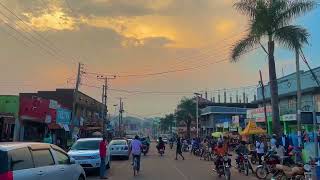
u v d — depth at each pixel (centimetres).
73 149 2327
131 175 2206
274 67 2714
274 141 2284
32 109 3697
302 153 2261
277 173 1802
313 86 3872
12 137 3372
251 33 2756
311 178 1585
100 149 2072
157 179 2016
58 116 4575
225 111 8625
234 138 4894
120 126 12244
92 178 2066
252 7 2742
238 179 2067
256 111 5169
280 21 2705
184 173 2322
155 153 4962
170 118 16412
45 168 1077
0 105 3372
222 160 2098
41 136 4016
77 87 4766
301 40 2638
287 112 4316
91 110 7781
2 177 922
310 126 3244
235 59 2820
